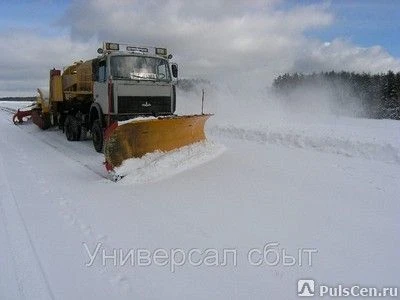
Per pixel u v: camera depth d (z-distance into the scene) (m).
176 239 4.43
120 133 7.12
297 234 4.48
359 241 4.27
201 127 8.79
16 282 3.54
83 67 11.72
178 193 6.21
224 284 3.49
